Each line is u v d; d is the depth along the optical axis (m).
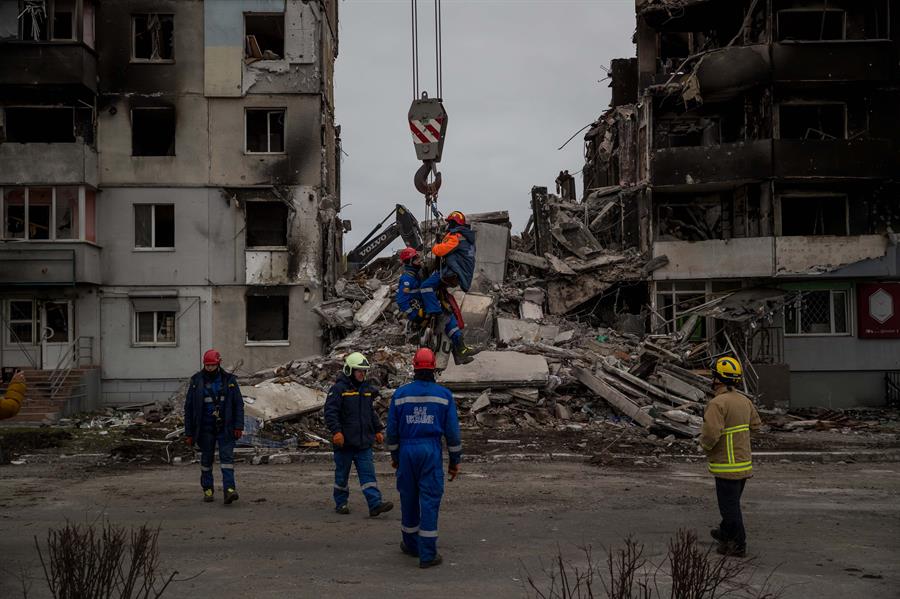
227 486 10.55
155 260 27.06
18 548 7.93
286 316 28.14
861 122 27.14
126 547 7.85
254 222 28.39
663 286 27.91
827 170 26.19
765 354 24.84
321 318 27.05
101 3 27.31
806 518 9.64
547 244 29.62
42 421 22.27
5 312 26.66
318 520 9.45
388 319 26.75
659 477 13.12
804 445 16.98
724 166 26.83
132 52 27.36
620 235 29.50
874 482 12.72
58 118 28.64
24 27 26.94
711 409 7.62
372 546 8.05
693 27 29.83
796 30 27.80
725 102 29.00
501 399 19.52
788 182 26.97
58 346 26.64
